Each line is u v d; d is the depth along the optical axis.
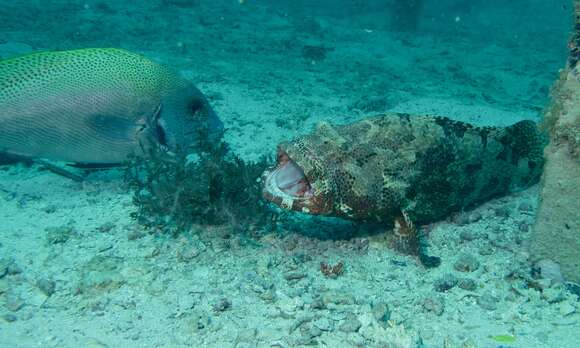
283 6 5.76
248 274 1.04
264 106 2.08
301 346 0.90
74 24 3.46
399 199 1.08
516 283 1.00
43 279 1.01
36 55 1.15
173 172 1.23
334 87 2.53
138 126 1.23
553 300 0.96
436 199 1.15
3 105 1.13
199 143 1.25
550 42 5.12
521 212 1.23
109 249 1.11
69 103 1.17
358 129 1.10
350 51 3.64
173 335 0.92
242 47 3.41
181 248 1.11
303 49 3.32
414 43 4.26
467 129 1.18
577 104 0.93
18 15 3.48
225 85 2.36
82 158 1.25
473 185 1.21
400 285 1.03
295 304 0.96
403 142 1.10
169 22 3.90
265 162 1.24
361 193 1.05
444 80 2.90
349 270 1.07
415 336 0.88
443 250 1.12
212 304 0.98
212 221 1.17
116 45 3.09
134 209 1.26
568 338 0.90
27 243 1.13
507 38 5.27
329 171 1.03
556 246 0.99
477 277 1.04
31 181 1.40
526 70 3.48
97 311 0.96
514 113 2.11
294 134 1.81
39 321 0.94
